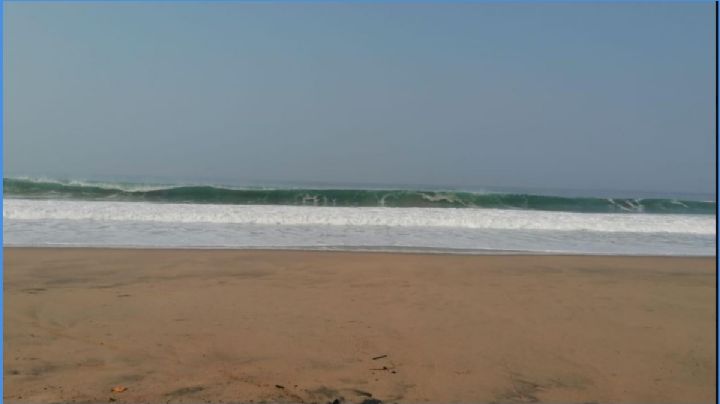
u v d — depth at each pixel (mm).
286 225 15328
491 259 9969
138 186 21594
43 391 3617
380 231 14461
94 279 7344
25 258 8852
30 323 5184
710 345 4973
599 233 15484
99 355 4355
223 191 21453
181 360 4297
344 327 5293
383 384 3926
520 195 22656
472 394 3805
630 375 4238
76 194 21484
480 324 5508
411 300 6465
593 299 6758
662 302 6660
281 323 5383
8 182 21266
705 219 17625
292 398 3643
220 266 8555
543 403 3697
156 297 6375
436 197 22219
